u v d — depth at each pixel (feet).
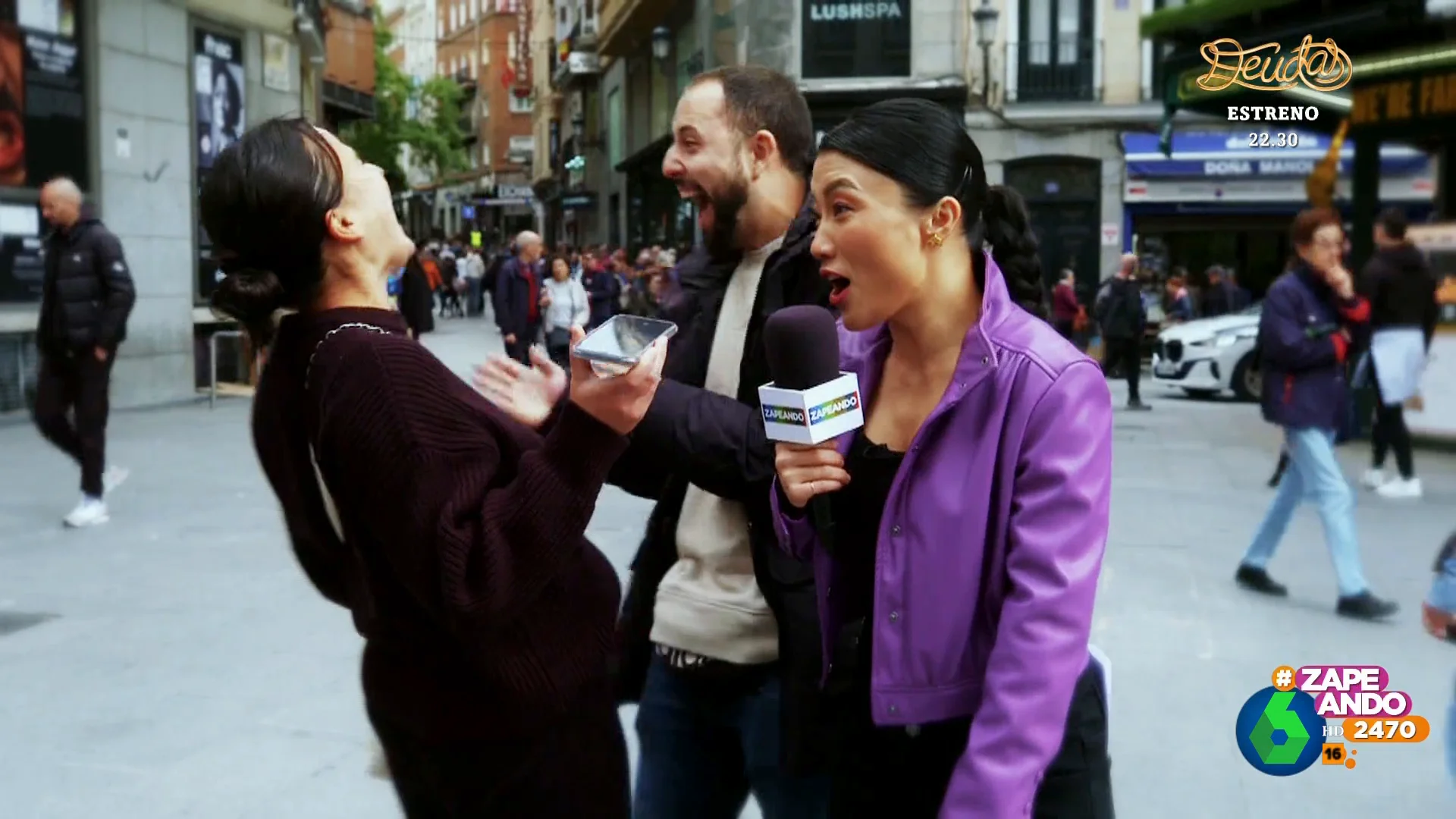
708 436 7.21
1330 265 19.56
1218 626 18.85
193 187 47.01
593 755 6.45
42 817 12.73
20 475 30.86
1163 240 78.28
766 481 7.21
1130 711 15.52
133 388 44.11
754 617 7.77
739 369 8.01
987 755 5.62
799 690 7.32
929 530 6.03
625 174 125.29
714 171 8.03
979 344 5.98
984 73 77.15
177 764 13.99
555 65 171.42
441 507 5.61
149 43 44.14
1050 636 5.65
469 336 90.02
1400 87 37.11
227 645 17.99
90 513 25.54
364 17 97.55
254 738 14.71
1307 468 19.76
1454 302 36.76
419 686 6.16
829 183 6.11
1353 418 38.14
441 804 6.40
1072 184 78.18
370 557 5.99
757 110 8.02
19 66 38.34
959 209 6.08
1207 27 38.29
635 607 8.45
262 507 27.48
